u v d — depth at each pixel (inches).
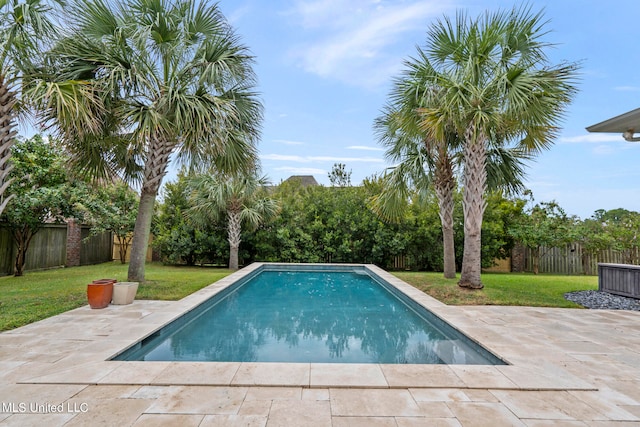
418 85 252.2
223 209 452.1
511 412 87.0
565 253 452.1
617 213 513.7
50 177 312.7
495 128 248.1
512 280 338.6
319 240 506.0
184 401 89.5
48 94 161.3
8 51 171.6
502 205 450.9
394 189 331.0
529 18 224.5
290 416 83.0
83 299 211.2
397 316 226.4
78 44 207.2
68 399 89.7
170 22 229.6
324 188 533.3
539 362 120.7
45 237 378.3
